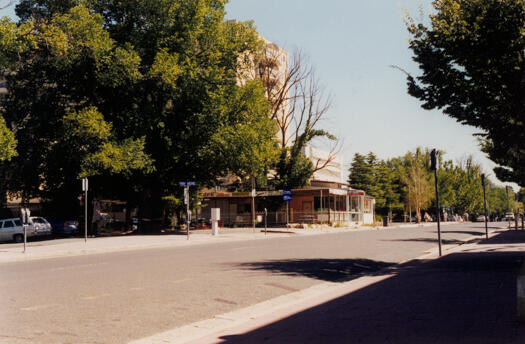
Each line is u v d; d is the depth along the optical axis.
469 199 92.62
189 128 34.06
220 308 7.70
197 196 42.50
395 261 15.21
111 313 7.22
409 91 11.88
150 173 35.22
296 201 51.75
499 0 10.33
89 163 29.38
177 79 32.59
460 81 11.32
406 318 5.95
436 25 11.32
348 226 51.66
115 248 21.36
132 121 32.16
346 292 8.66
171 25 32.97
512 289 7.69
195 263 14.09
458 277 9.55
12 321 6.68
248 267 13.02
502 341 4.59
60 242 25.38
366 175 78.62
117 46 32.19
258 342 5.18
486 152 20.09
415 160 86.38
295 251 18.59
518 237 24.38
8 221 32.78
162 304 7.92
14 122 34.72
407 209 80.75
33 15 33.22
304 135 50.62
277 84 52.91
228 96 34.16
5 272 12.66
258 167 35.38
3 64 31.12
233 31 37.44
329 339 5.11
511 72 10.46
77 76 32.69
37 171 34.97
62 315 7.07
